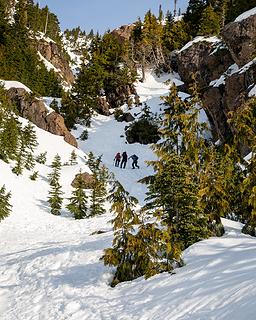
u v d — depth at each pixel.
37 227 20.97
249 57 31.34
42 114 40.50
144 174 34.25
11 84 43.34
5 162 28.45
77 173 30.59
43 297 10.16
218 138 30.17
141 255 10.09
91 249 13.78
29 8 77.69
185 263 9.92
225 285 7.45
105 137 43.97
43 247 15.47
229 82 28.91
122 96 54.16
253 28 31.70
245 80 27.78
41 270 12.38
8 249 16.55
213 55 42.19
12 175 26.75
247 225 12.41
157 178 11.19
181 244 10.89
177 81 61.16
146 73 65.38
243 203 11.26
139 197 28.25
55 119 40.16
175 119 13.36
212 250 10.20
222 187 11.76
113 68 56.59
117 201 10.55
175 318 6.95
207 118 37.12
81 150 39.91
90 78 50.25
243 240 10.70
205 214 11.45
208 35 50.19
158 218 10.78
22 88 42.69
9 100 39.88
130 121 47.34
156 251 10.34
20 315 9.27
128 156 39.09
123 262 10.41
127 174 33.75
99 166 34.88
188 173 11.44
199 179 12.05
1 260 14.52
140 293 8.98
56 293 10.23
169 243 9.82
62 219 23.03
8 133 29.53
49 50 67.38
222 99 29.72
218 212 12.06
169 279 9.16
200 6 68.50
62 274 11.73
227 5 57.53
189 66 48.12
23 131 32.34
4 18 62.38
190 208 10.95
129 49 65.56
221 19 54.97
